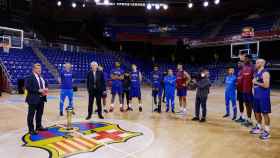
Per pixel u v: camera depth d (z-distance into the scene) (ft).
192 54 84.89
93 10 75.82
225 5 75.97
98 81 21.29
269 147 13.91
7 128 17.69
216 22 87.51
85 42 83.97
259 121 16.83
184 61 85.15
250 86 18.65
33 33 72.02
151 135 16.11
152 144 14.20
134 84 25.99
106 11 77.66
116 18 84.74
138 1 66.85
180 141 14.89
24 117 21.93
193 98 40.91
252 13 81.92
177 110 26.86
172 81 25.22
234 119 21.52
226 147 13.84
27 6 68.95
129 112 25.13
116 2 66.90
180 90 24.59
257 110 16.56
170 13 81.41
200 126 19.02
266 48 69.05
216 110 27.48
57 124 19.07
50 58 58.59
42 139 14.92
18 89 42.80
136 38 82.89
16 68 48.42
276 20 70.54
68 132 16.48
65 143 14.17
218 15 84.12
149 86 68.95
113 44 87.40
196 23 88.84
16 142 14.30
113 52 80.12
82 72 59.72
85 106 29.22
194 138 15.60
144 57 86.69
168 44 82.89
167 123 19.94
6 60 48.70
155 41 83.20
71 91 23.08
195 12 81.25
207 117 22.91
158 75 26.61
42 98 16.76
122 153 12.61
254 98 16.56
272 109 28.84
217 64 78.07
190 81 24.88
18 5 67.67
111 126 18.45
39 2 68.28
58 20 79.66
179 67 24.84
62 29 81.92
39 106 16.85
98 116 22.22
